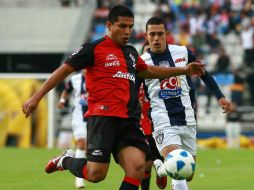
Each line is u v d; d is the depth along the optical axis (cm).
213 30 10531
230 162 6334
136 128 2781
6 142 8438
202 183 4584
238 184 4516
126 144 2747
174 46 3478
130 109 2778
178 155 2786
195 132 3412
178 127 3344
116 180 4775
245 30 10325
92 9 11125
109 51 2778
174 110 3359
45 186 4459
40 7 11206
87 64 2762
